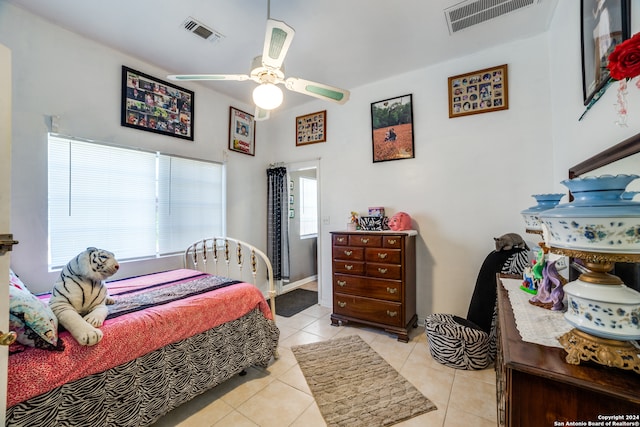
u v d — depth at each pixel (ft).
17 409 3.42
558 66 6.80
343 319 9.55
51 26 6.86
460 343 6.84
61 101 7.00
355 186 11.03
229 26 7.09
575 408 2.32
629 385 2.15
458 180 8.92
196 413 5.47
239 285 6.93
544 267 4.04
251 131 12.61
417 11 6.66
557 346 2.79
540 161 7.73
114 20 6.82
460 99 8.83
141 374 4.60
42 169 6.67
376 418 5.25
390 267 8.64
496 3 6.48
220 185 11.31
